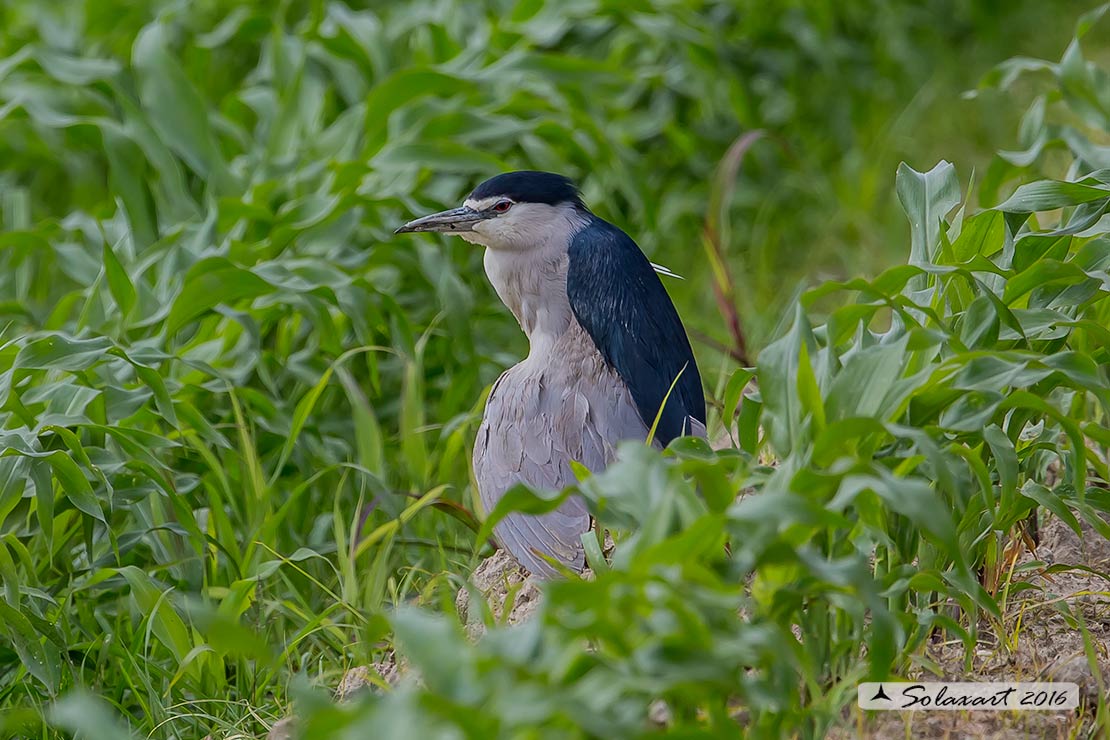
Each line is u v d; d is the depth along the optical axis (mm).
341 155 12422
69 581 8422
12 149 15070
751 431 6965
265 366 10891
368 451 9469
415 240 11664
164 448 9250
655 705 5824
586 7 13852
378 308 11375
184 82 12016
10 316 11875
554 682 4594
